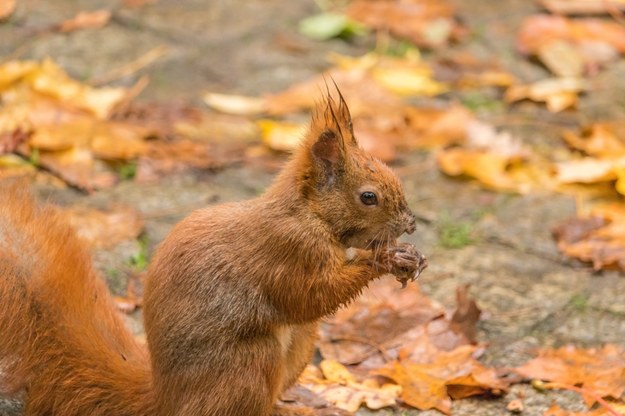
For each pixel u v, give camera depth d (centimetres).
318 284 715
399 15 1540
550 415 790
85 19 1456
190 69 1384
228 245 709
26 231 754
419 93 1361
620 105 1345
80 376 730
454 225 1083
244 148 1219
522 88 1355
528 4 1602
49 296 735
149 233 1038
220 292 699
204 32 1470
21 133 1156
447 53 1463
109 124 1216
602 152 1214
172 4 1541
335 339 897
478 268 1009
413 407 809
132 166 1162
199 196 1112
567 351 870
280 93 1346
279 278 705
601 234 1056
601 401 799
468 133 1252
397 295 945
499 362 870
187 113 1279
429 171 1196
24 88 1255
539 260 1027
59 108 1223
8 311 726
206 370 696
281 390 762
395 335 901
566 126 1296
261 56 1426
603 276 1003
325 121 753
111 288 948
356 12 1548
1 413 760
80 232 1021
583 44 1478
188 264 704
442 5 1572
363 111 1289
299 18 1537
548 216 1107
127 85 1333
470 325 906
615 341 899
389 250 734
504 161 1189
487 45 1486
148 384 729
